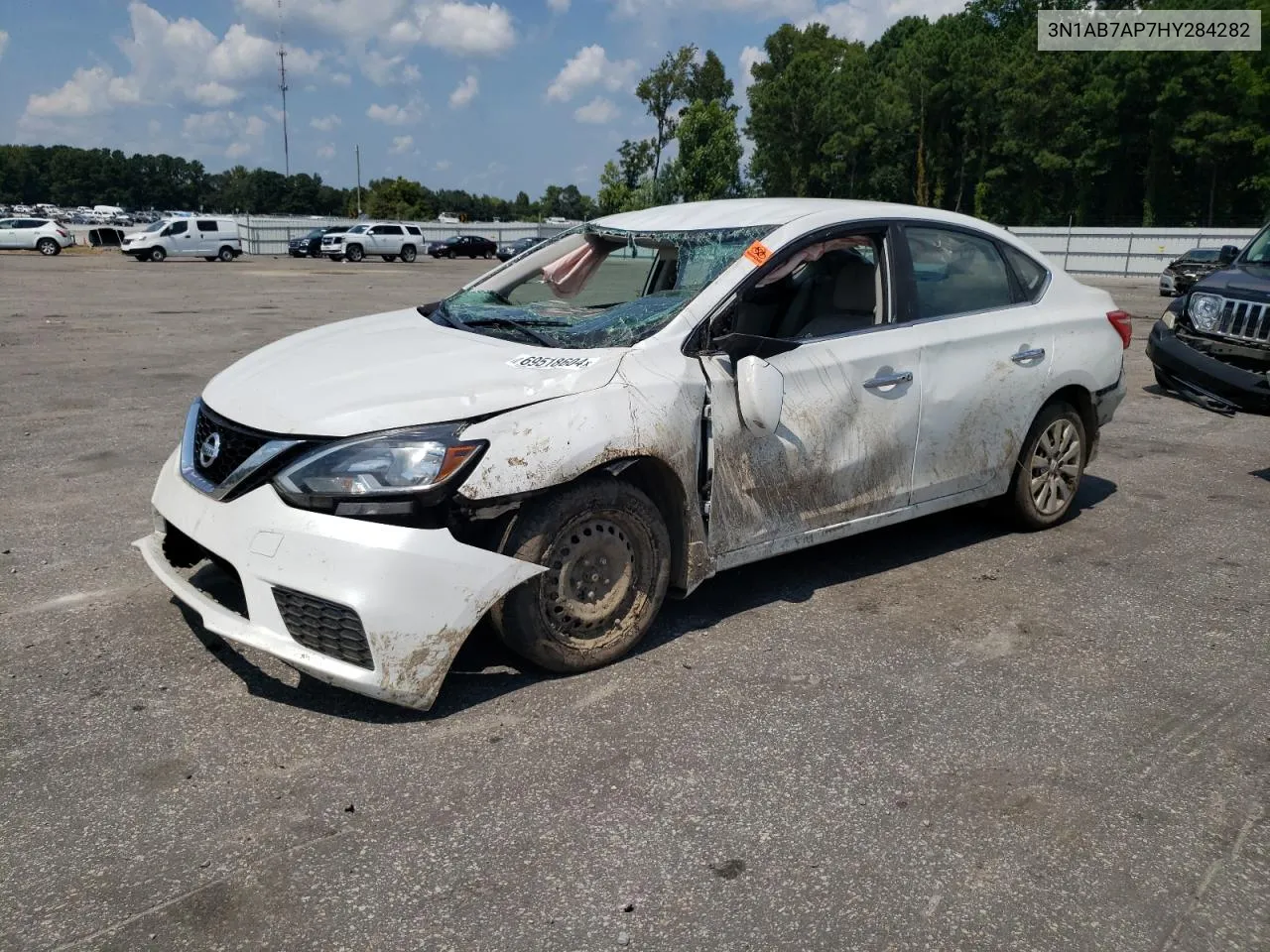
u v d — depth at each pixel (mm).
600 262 4578
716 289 3943
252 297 22219
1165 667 3836
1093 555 5074
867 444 4324
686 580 3867
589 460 3422
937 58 73625
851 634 4070
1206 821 2865
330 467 3150
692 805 2877
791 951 2326
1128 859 2689
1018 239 5164
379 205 114438
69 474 6277
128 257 44812
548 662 3549
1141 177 67562
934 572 4793
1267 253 8406
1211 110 59219
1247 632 4184
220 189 187000
